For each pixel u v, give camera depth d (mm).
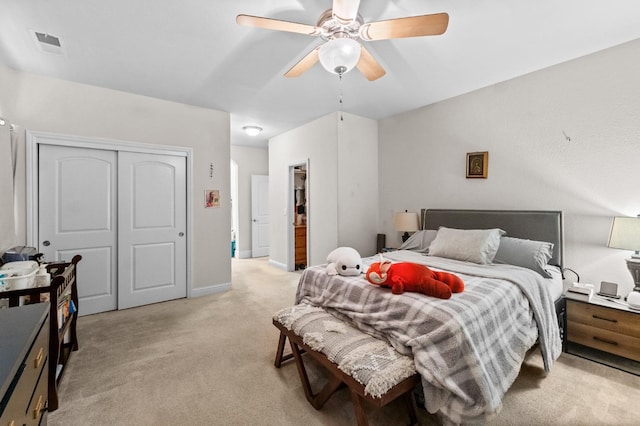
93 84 2986
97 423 1539
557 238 2600
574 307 2234
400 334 1506
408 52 2424
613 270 2389
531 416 1576
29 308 1162
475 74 2844
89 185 3049
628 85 2285
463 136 3373
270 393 1790
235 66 2629
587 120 2492
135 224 3307
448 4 1822
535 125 2799
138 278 3330
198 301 3496
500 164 3064
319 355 1580
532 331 1805
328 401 1727
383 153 4363
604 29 2102
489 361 1442
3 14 1879
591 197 2488
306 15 1914
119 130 3152
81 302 3014
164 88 3109
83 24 1997
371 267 1905
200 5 1816
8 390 783
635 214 2271
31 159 2703
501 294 1748
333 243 4082
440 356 1354
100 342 2445
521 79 2885
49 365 1621
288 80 2939
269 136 5367
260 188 6559
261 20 1635
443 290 1604
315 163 4363
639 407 1640
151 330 2686
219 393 1789
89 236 3051
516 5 1837
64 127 2861
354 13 1613
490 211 3053
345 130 4059
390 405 1702
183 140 3568
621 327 2014
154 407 1663
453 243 2748
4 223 2303
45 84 2775
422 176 3832
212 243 3807
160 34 2129
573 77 2557
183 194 3627
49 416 1576
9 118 2590
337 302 1961
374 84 3068
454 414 1278
